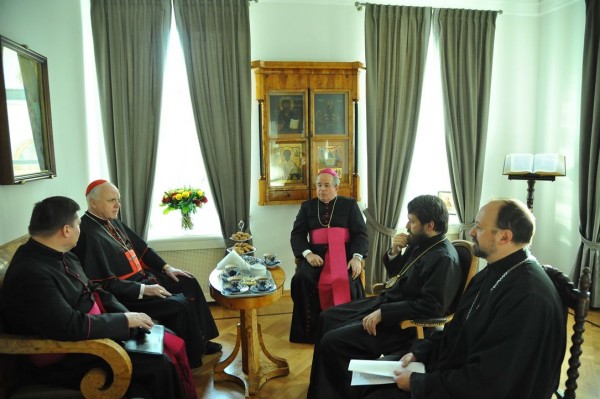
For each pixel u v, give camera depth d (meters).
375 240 3.80
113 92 3.30
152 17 3.32
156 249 3.59
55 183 2.80
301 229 3.22
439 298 1.93
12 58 2.23
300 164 3.66
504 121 4.12
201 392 2.37
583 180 3.50
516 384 1.33
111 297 2.11
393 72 3.68
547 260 4.16
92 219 2.46
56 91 2.86
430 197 2.09
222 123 3.48
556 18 3.88
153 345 1.84
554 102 3.95
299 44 3.67
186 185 3.62
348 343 2.01
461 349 1.52
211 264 3.69
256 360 2.40
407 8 3.65
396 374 1.58
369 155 3.71
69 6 3.09
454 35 3.77
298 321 2.95
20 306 1.60
